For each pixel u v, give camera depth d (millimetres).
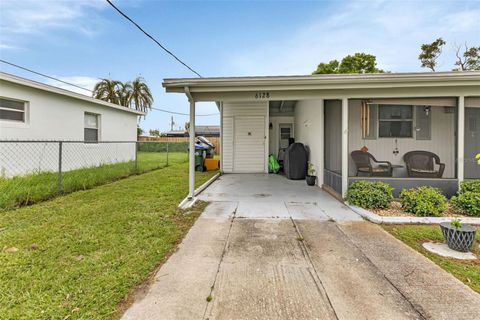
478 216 4090
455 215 4148
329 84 4766
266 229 3656
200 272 2473
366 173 5684
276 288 2211
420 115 5789
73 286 2176
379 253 2889
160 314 1882
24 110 7320
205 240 3258
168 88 4992
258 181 8000
